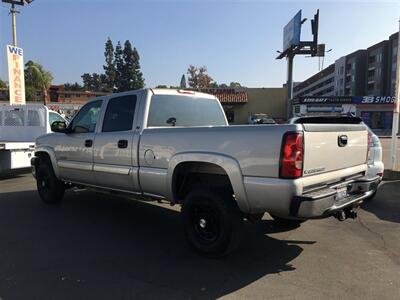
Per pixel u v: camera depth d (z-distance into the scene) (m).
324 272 4.35
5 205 7.61
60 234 5.72
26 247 5.16
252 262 4.64
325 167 4.32
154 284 4.06
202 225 4.77
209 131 4.61
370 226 6.09
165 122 5.80
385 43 82.38
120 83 98.62
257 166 4.16
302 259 4.73
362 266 4.52
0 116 13.23
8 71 17.67
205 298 3.76
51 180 7.52
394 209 7.13
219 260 4.70
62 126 7.06
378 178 5.14
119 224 6.25
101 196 8.45
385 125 44.84
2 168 10.80
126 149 5.63
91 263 4.61
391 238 5.52
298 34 36.47
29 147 11.35
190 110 6.19
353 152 4.84
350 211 4.78
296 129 3.95
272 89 46.28
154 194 5.41
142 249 5.09
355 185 4.80
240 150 4.29
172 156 4.97
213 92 47.03
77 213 6.94
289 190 3.93
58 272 4.36
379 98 44.53
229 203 4.54
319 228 6.00
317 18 37.19
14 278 4.20
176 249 5.09
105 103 6.26
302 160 3.98
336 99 44.53
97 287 3.99
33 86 65.06
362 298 3.74
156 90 5.79
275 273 4.32
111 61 100.81
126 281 4.12
